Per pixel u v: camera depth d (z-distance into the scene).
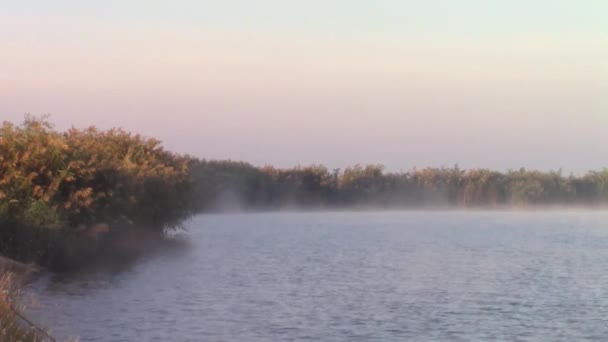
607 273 42.19
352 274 41.28
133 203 49.09
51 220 39.53
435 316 28.86
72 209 43.09
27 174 42.25
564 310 30.42
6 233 37.66
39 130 45.47
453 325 27.28
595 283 38.12
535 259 49.78
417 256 51.50
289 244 60.31
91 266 42.22
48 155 43.41
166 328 25.88
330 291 34.75
